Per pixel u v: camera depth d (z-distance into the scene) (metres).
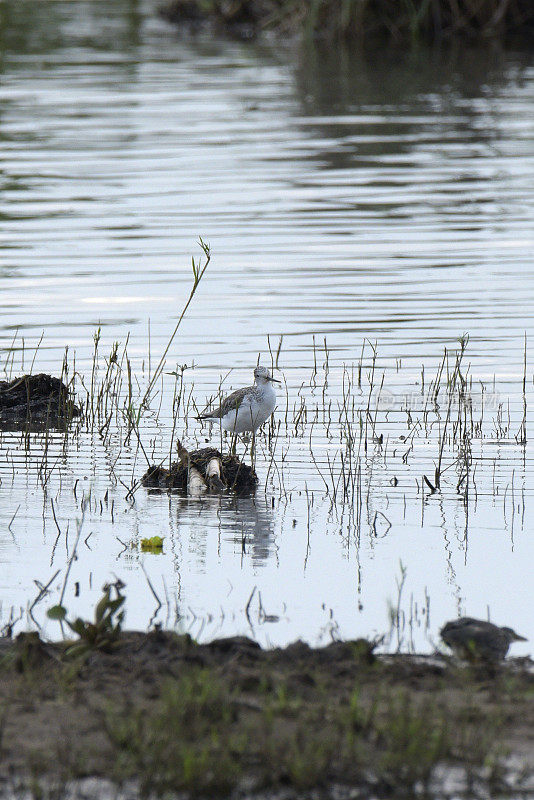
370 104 35.72
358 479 13.31
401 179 28.00
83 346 18.59
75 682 8.34
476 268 22.02
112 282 21.44
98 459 14.93
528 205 25.91
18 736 7.45
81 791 6.84
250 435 15.55
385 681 8.38
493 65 41.44
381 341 18.53
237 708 7.75
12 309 20.08
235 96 36.97
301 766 6.89
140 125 33.09
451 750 7.23
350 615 10.27
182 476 14.20
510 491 13.55
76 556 11.87
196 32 50.53
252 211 25.58
